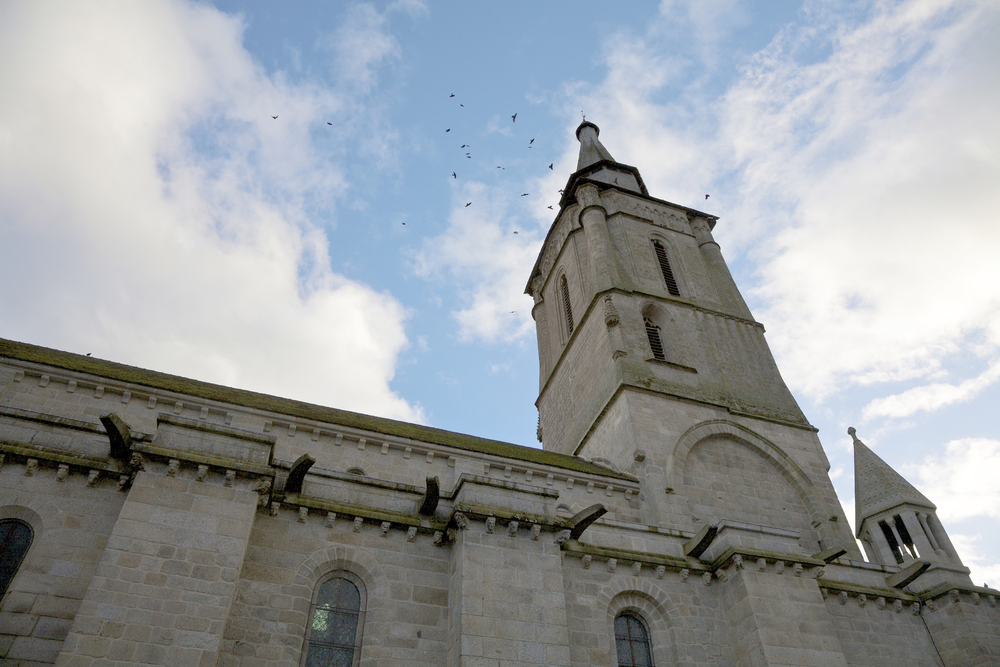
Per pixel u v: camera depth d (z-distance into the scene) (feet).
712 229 170.50
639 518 95.40
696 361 123.95
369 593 59.82
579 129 209.77
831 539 100.37
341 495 65.41
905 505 98.68
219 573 51.16
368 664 55.83
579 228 157.28
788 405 122.83
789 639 66.28
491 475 93.30
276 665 53.11
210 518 53.47
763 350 134.10
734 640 68.80
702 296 144.25
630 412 106.73
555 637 58.49
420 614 59.88
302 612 56.44
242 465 56.13
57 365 79.15
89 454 59.00
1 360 77.20
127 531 50.75
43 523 53.83
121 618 46.98
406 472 88.84
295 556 59.00
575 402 132.46
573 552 68.44
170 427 57.57
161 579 49.44
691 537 78.07
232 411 84.33
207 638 48.08
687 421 109.19
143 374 92.17
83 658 44.70
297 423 86.48
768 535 75.46
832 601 79.66
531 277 183.32
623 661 65.98
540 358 165.58
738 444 111.45
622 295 130.82
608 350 120.98
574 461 108.27
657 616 69.51
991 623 81.20
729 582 71.61
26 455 55.77
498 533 63.31
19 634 48.34
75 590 51.39
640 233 153.07
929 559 89.92
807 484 107.04
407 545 63.52
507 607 58.49
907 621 82.07
